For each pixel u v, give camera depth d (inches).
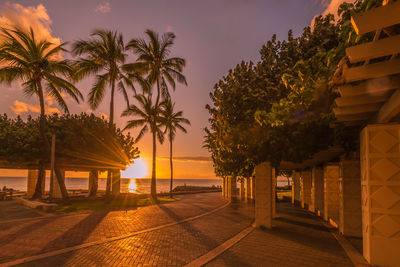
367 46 137.3
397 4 112.0
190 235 351.6
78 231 368.2
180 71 968.9
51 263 229.1
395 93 176.2
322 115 278.1
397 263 211.2
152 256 252.8
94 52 766.5
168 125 1191.6
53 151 650.8
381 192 221.1
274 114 281.9
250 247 288.4
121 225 421.7
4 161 851.4
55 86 753.6
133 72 846.5
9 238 322.3
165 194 1262.3
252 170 671.1
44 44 739.4
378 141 225.8
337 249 279.7
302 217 546.6
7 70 664.4
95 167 959.6
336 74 168.1
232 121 362.3
